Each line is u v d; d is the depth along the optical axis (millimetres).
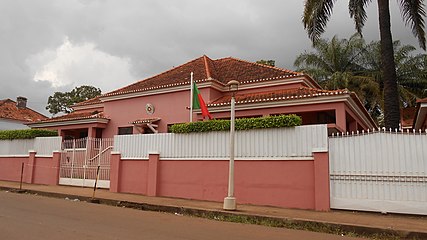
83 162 16141
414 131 9344
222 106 15789
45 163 17422
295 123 10812
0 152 19516
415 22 14070
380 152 9617
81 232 6570
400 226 7742
